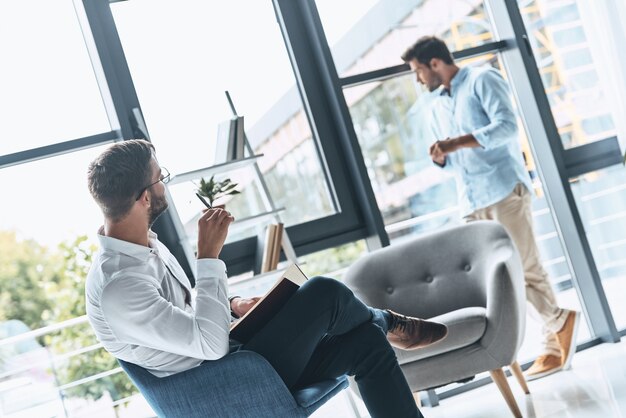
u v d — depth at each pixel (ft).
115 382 11.35
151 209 6.73
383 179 12.49
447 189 12.82
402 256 11.07
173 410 6.64
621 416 9.47
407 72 12.69
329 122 12.30
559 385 11.52
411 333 7.73
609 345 13.14
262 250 10.76
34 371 10.96
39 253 10.91
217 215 6.77
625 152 12.82
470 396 12.06
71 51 11.09
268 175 11.93
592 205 13.67
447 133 12.69
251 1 12.10
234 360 6.45
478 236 10.74
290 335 6.77
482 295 10.53
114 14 11.32
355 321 7.05
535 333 13.12
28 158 10.71
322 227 12.09
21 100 10.83
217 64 11.78
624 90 12.97
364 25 12.56
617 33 12.95
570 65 13.60
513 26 13.20
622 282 13.83
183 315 6.29
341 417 12.08
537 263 12.39
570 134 13.52
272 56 12.14
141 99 11.30
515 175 12.26
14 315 10.89
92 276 6.48
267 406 6.54
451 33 13.17
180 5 11.69
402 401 6.96
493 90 12.11
